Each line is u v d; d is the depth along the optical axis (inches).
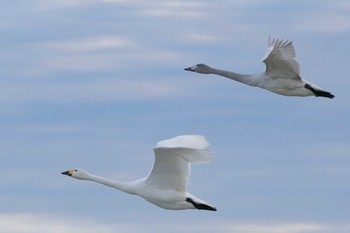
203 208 1242.6
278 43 1311.5
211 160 1197.1
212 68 1443.2
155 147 1186.6
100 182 1300.4
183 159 1222.3
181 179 1237.1
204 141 1173.7
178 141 1169.4
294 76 1354.6
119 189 1279.5
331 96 1360.7
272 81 1369.3
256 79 1382.9
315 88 1359.5
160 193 1247.5
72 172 1312.7
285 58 1332.4
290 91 1365.7
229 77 1413.6
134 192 1262.3
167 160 1227.2
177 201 1243.8
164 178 1242.6
